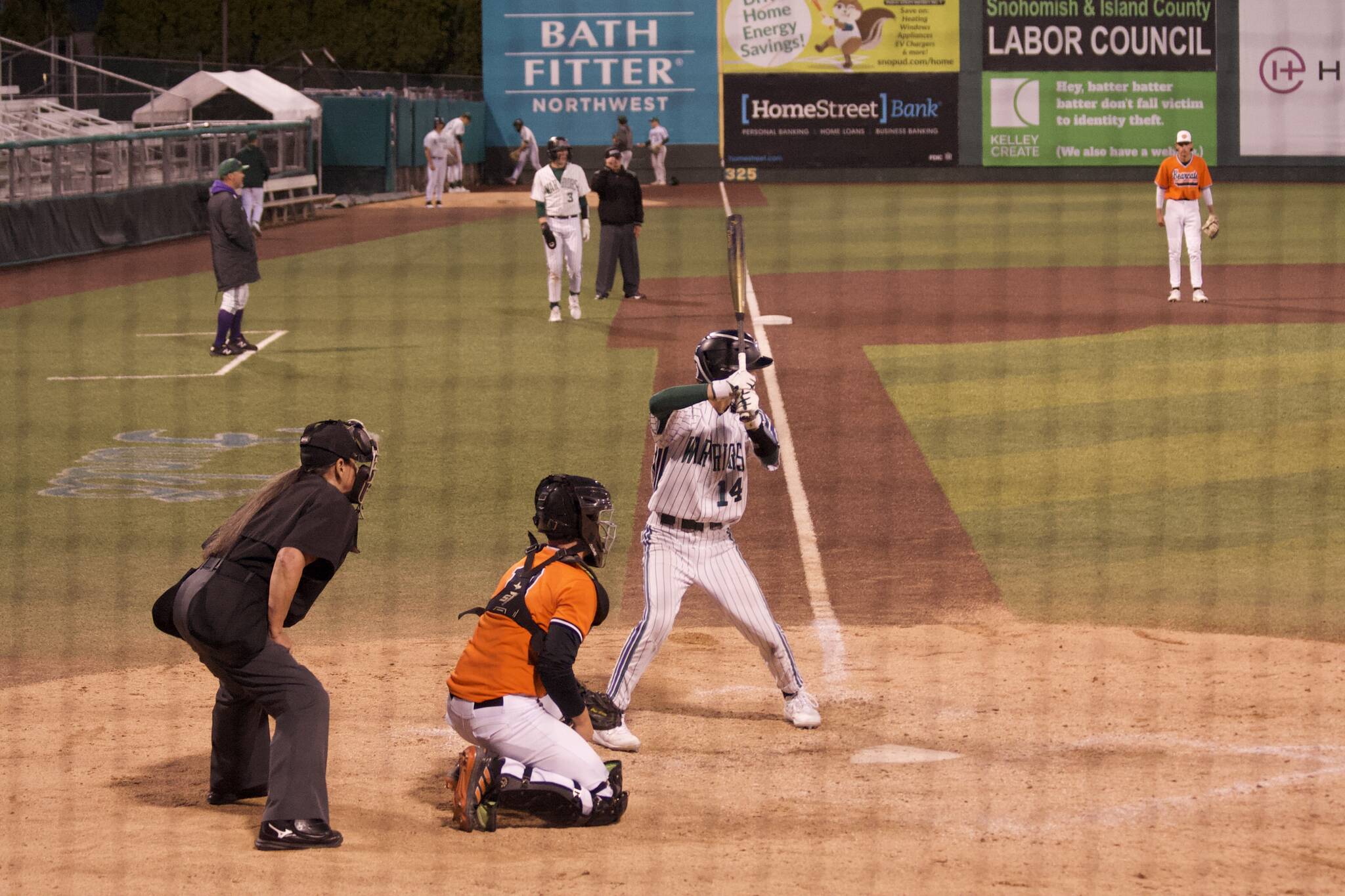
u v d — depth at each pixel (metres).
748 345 20.66
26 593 28.59
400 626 26.69
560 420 43.09
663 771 19.42
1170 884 14.85
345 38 185.50
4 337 59.78
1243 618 25.73
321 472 17.58
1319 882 14.85
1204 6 149.62
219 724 18.28
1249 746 19.52
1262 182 150.75
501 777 17.27
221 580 16.92
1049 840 16.33
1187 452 38.00
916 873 15.30
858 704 22.05
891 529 32.12
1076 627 25.48
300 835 16.56
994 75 152.25
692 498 20.38
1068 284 73.12
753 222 111.62
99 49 184.25
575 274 62.53
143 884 15.13
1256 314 60.53
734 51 153.62
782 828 17.05
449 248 95.06
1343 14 148.62
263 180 97.94
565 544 18.38
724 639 25.98
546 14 154.50
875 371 50.25
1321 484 34.53
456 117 153.50
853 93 153.25
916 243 95.81
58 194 89.56
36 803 18.34
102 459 39.31
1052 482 35.56
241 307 55.25
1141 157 151.88
